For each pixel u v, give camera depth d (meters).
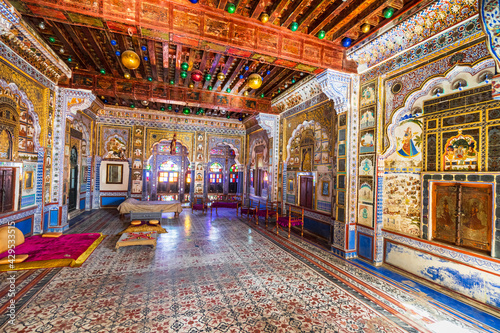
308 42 4.28
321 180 6.28
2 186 4.32
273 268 4.10
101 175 9.54
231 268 4.07
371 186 4.44
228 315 2.74
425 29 3.56
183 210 9.84
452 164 3.36
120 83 6.39
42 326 2.46
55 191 5.90
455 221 3.32
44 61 5.07
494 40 1.80
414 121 3.86
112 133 9.52
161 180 11.72
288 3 3.58
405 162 4.01
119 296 3.09
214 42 3.60
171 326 2.52
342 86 4.67
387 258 4.23
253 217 8.55
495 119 2.89
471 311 2.88
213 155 12.59
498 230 2.85
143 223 6.56
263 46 3.92
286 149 8.07
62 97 5.98
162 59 5.46
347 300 3.12
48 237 5.21
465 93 3.20
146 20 3.24
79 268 3.90
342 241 4.77
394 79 4.12
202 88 7.18
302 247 5.25
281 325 2.58
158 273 3.80
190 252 4.81
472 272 3.06
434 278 3.50
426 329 2.55
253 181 10.54
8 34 4.00
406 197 3.97
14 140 4.58
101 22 3.21
